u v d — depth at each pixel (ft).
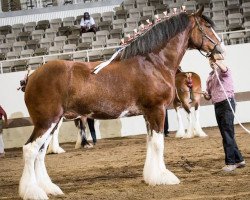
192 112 53.36
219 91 25.20
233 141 25.45
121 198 20.42
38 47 69.97
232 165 25.40
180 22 23.94
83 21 70.08
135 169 28.94
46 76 21.45
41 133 21.27
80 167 31.81
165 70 23.27
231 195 19.60
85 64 22.34
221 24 66.08
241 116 55.57
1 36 73.67
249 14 66.49
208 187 21.52
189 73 45.75
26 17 79.30
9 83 55.98
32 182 20.99
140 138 51.06
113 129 56.29
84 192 22.47
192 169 26.89
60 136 56.24
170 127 55.67
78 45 65.21
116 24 70.44
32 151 21.16
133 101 22.56
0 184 27.63
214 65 25.21
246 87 55.36
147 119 22.97
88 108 22.03
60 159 37.47
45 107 21.25
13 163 39.06
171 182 22.52
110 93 22.04
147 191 21.44
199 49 24.70
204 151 34.40
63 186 24.68
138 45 23.00
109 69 22.35
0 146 47.42
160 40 23.41
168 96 23.02
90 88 21.77
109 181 25.16
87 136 54.85
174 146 39.19
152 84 22.57
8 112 56.18
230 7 68.90
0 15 79.30
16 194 23.58
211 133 48.26
